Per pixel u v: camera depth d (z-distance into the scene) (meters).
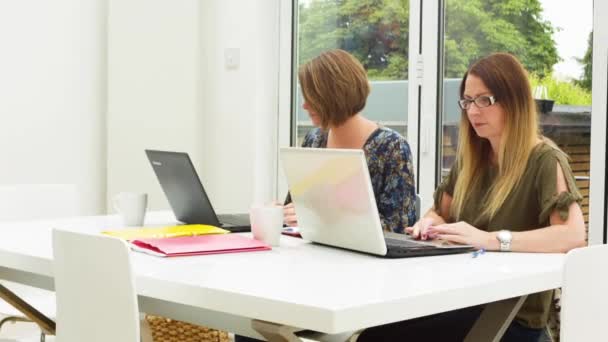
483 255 2.06
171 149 4.56
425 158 3.95
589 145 3.31
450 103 3.88
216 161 4.65
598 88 3.24
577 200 2.19
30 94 4.35
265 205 2.28
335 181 2.05
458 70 3.83
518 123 2.30
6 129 4.27
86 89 4.56
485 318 1.89
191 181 2.50
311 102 2.92
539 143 2.31
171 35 4.54
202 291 1.61
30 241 2.30
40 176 4.40
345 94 2.87
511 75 2.31
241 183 4.56
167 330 3.18
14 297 2.27
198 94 4.63
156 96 4.55
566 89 3.40
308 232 2.27
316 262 1.95
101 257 1.69
